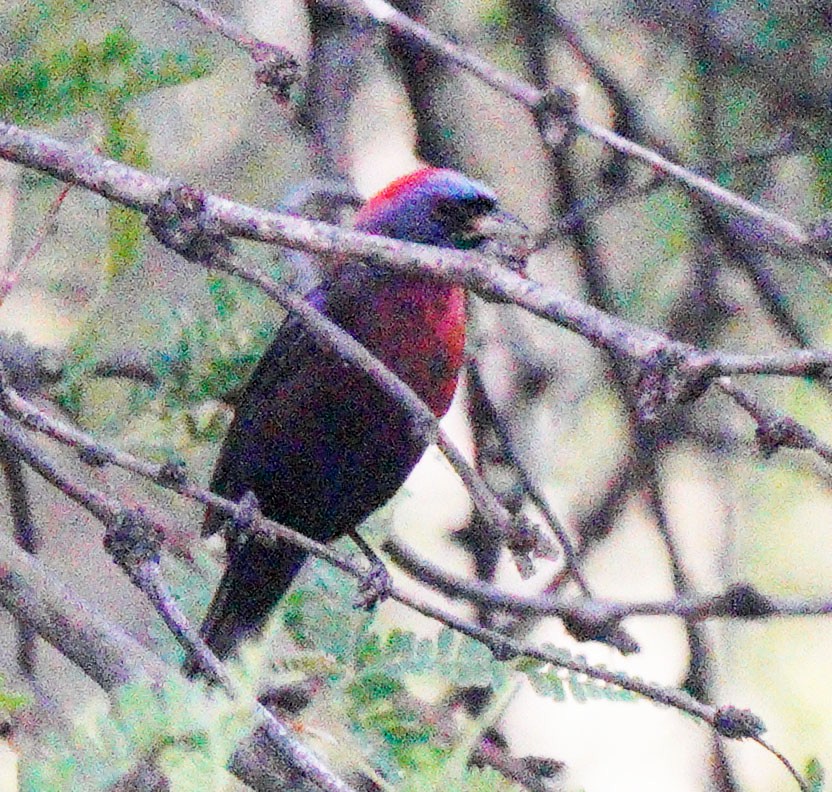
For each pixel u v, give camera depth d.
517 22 10.90
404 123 10.95
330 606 6.75
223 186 10.38
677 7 10.57
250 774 4.62
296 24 11.09
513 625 9.42
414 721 6.25
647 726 10.02
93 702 4.46
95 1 6.84
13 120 6.49
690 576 10.18
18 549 5.05
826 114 10.10
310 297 8.84
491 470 10.13
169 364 7.81
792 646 10.52
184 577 7.73
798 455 10.53
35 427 5.06
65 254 8.09
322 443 8.68
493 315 10.70
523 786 6.90
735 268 10.39
